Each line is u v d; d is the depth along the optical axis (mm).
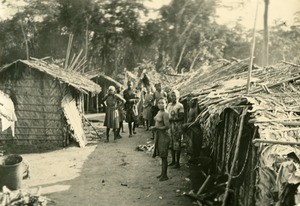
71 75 14688
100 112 22266
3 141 10727
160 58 42469
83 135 11727
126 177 7594
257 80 7383
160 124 7246
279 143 4180
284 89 6152
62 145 10852
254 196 4590
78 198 6262
